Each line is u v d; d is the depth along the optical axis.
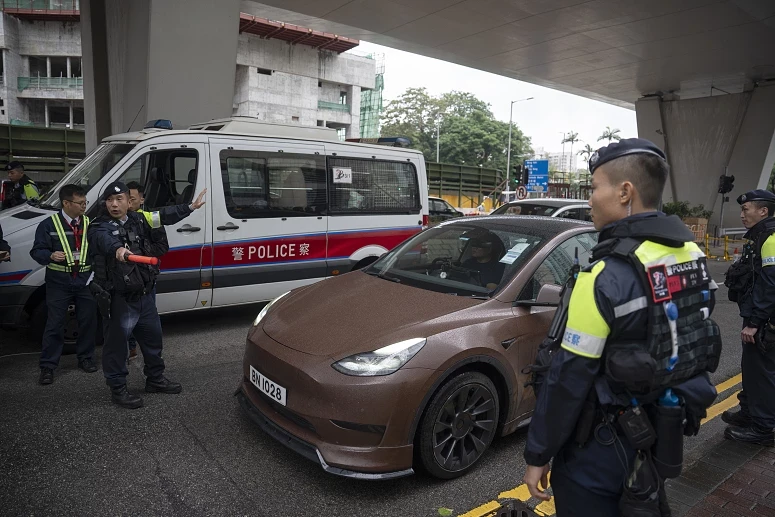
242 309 7.31
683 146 26.69
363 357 3.03
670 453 1.60
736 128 25.00
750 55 19.88
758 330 3.59
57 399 4.21
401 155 7.57
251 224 6.16
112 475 3.16
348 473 2.92
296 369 3.09
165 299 5.68
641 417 1.59
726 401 4.75
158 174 5.57
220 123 6.76
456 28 17.28
